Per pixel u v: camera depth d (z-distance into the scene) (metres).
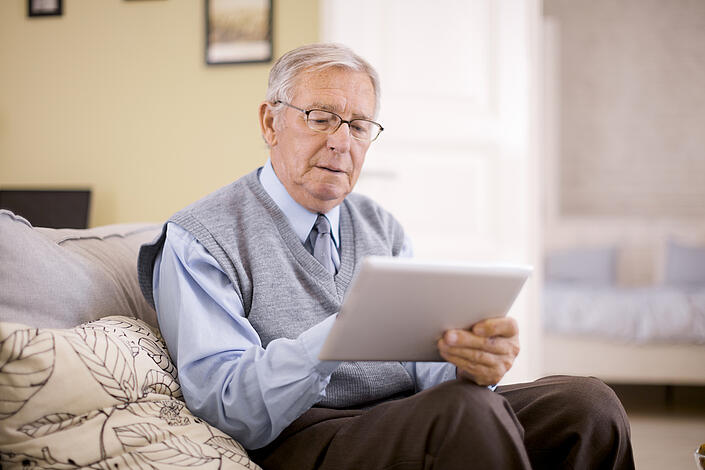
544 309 4.34
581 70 6.38
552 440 1.29
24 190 3.40
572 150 6.41
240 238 1.46
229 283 1.39
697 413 3.95
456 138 3.12
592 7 6.33
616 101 6.34
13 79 3.46
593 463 1.26
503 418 1.10
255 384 1.21
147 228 1.90
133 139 3.40
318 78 1.46
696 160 6.27
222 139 3.34
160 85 3.38
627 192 6.34
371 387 1.47
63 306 1.30
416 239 3.10
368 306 1.01
